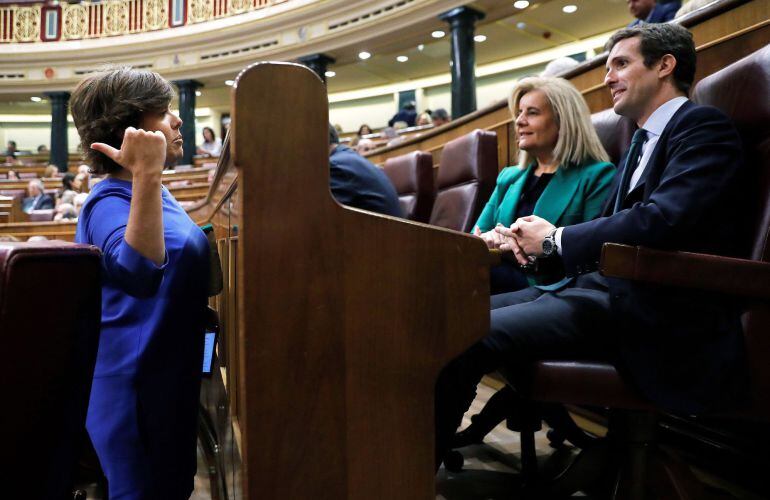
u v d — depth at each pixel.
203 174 3.71
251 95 0.34
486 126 1.44
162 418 0.50
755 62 0.54
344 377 0.37
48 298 0.26
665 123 0.61
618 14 4.20
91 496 0.68
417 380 0.38
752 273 0.46
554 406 0.74
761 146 0.52
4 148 6.92
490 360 0.51
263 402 0.35
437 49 5.02
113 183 0.53
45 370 0.26
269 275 0.35
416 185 1.25
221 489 0.69
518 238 0.55
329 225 0.36
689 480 0.54
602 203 0.70
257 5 4.88
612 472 0.62
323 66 4.74
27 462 0.26
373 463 0.37
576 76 1.11
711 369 0.47
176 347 0.52
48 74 5.57
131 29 5.38
